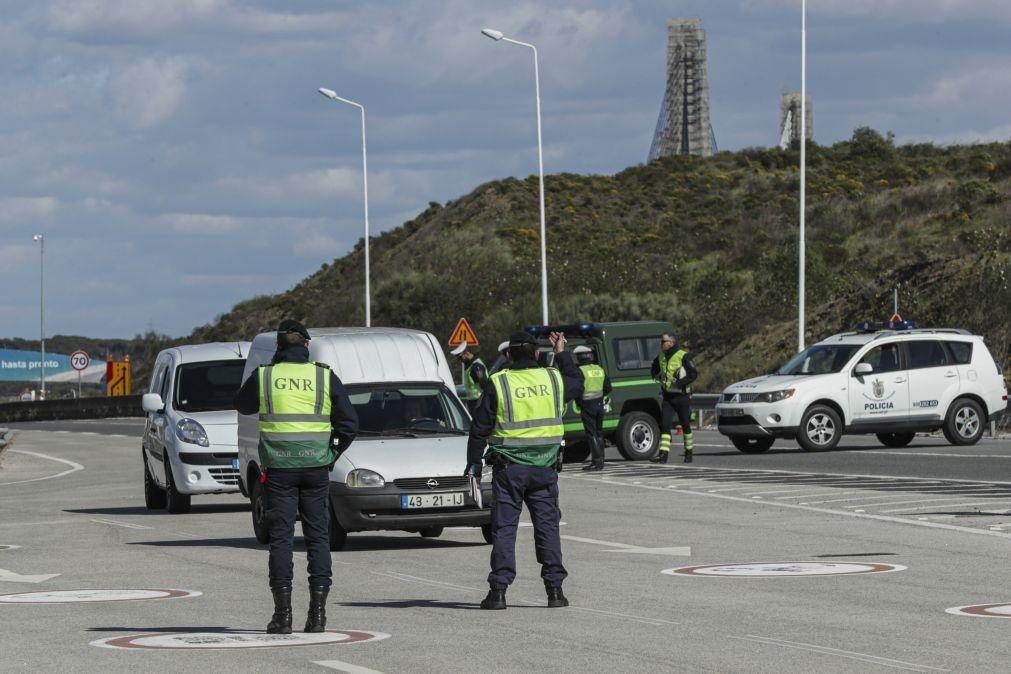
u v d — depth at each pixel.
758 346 116.06
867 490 40.09
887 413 57.75
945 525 31.89
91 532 35.78
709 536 31.31
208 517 39.97
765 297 124.38
